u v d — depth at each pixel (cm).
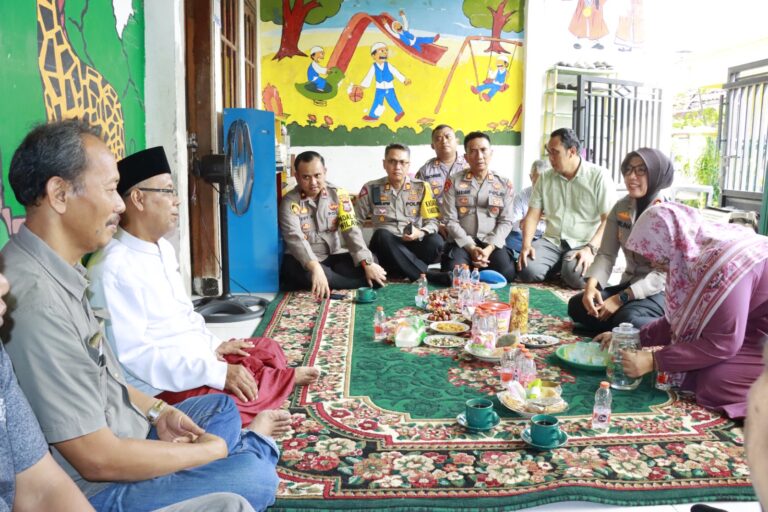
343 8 719
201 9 455
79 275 135
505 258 503
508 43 751
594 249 472
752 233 250
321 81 728
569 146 479
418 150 752
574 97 770
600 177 486
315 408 248
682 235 249
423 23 733
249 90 671
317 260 470
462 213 515
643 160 333
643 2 766
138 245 211
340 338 346
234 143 449
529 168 770
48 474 106
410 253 508
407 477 195
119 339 202
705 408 248
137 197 208
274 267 478
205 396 194
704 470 200
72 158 129
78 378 128
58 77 232
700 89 1012
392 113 742
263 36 714
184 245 408
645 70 779
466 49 744
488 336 300
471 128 759
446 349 322
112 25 306
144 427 163
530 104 758
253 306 439
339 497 184
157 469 139
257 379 249
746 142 730
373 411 245
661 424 233
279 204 531
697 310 245
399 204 519
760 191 707
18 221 196
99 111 283
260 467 156
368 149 745
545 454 209
